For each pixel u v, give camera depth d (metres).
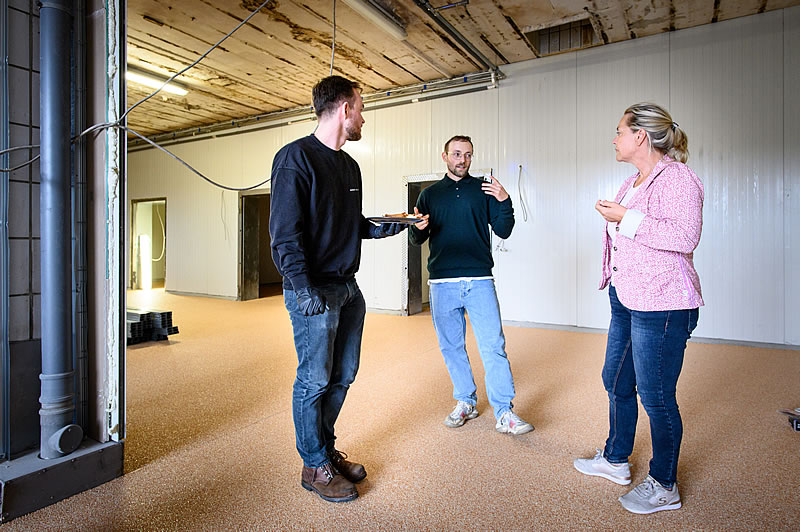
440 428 2.46
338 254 1.77
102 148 1.94
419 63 5.75
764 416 2.60
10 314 1.83
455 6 4.38
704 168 4.78
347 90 1.77
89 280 2.01
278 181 1.61
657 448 1.67
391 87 6.63
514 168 5.78
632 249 1.60
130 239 10.12
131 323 4.62
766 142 4.51
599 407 2.76
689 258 1.60
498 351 2.41
